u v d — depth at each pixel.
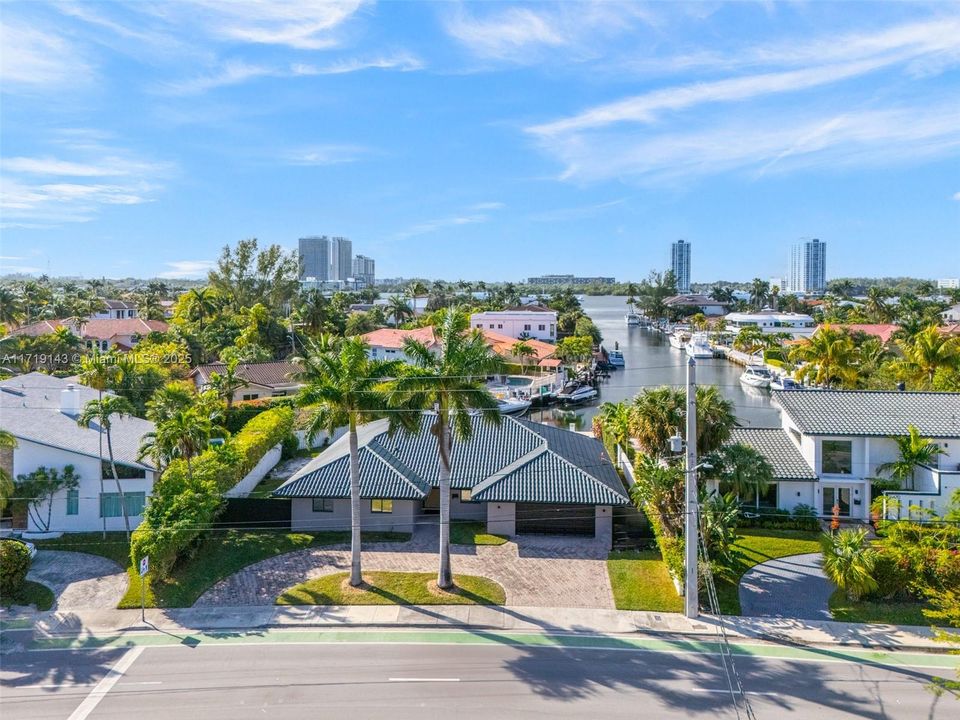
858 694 22.55
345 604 29.77
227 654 25.48
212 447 43.19
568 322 159.25
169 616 28.75
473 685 23.12
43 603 29.95
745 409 86.00
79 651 25.78
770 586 31.36
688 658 25.11
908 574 29.34
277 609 29.36
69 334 90.00
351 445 31.33
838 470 40.28
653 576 32.53
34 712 21.58
